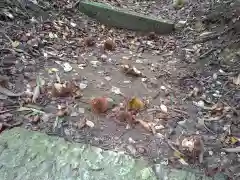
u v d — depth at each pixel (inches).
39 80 18.3
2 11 22.4
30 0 25.5
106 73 21.4
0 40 20.3
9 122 15.2
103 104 17.0
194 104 19.6
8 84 17.2
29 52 20.6
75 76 19.9
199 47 26.9
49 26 24.6
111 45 25.2
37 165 13.5
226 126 17.6
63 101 17.3
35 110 16.2
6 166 13.3
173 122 17.6
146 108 18.4
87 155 14.3
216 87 21.5
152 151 15.3
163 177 13.9
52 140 14.8
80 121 16.2
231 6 29.2
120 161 14.3
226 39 26.3
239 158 15.5
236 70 22.8
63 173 13.4
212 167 14.8
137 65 23.7
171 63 25.0
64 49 22.8
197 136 16.7
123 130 16.3
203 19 30.7
